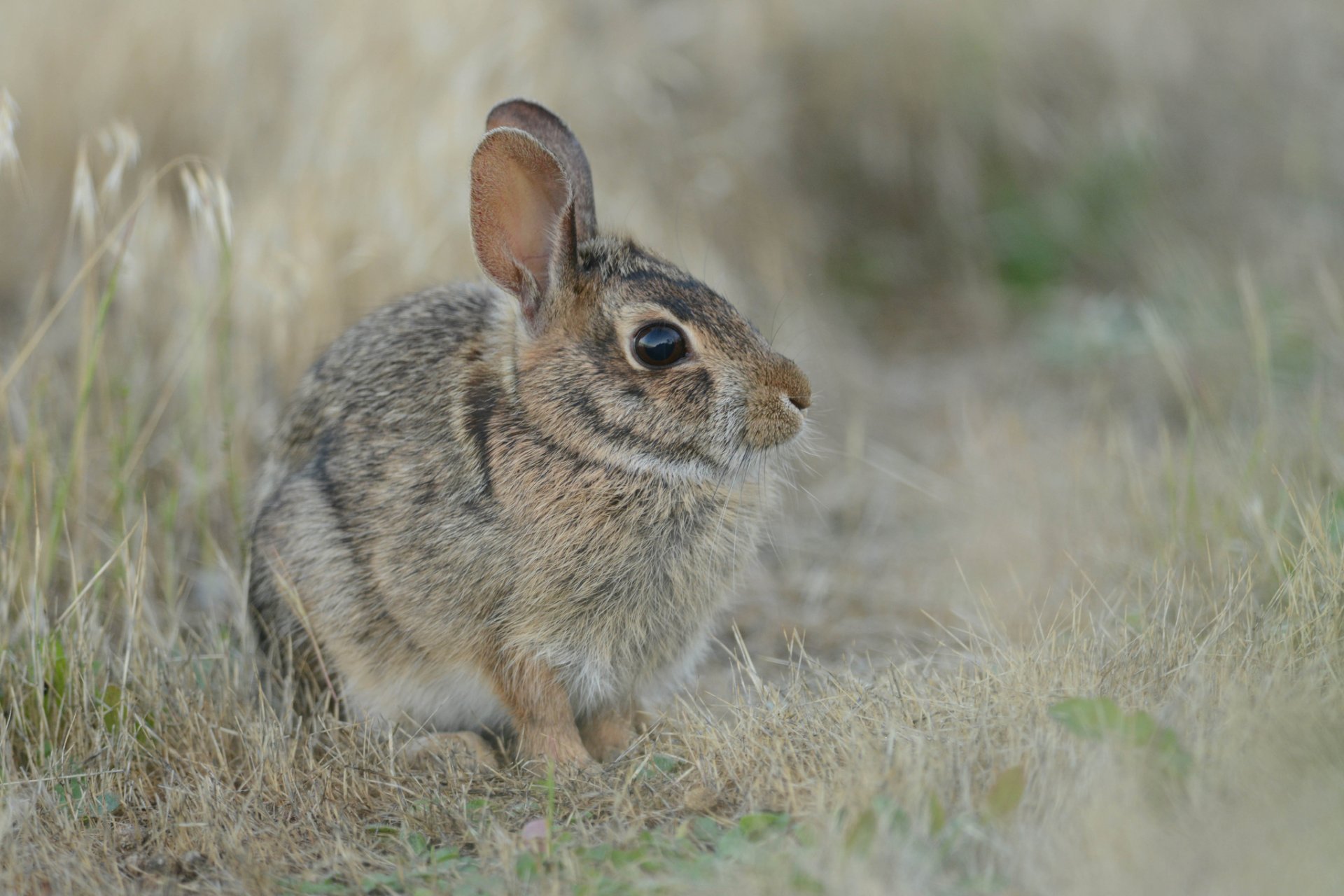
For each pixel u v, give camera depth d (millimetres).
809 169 19953
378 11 16422
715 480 9008
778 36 20047
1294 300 15539
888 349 17906
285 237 13836
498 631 9062
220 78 16266
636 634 9266
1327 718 6926
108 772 8672
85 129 15688
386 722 9547
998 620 10102
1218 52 21734
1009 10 20891
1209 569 9961
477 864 7453
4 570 10172
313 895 7289
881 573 12492
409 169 14750
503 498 8883
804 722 8312
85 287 11492
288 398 11414
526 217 9250
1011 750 7273
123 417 12000
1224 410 13672
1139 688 7875
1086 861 6223
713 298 9000
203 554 11797
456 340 9617
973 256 19594
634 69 17859
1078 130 20312
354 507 9453
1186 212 19344
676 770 8453
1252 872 5895
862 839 6520
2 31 16062
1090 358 16359
